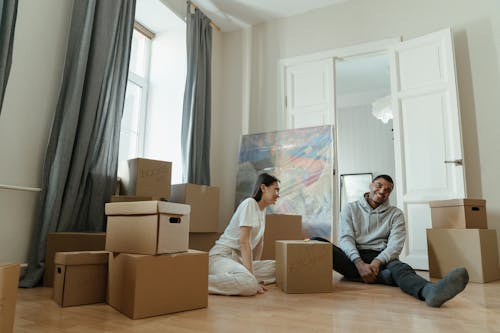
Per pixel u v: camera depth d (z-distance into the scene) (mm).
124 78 2904
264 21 4383
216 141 4359
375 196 2488
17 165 2227
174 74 3957
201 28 4012
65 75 2441
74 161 2416
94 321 1347
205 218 3182
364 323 1332
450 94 3188
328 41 3984
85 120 2492
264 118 4195
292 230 3219
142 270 1412
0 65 1931
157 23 3953
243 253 1992
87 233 2203
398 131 3416
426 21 3531
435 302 1593
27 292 1924
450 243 2600
